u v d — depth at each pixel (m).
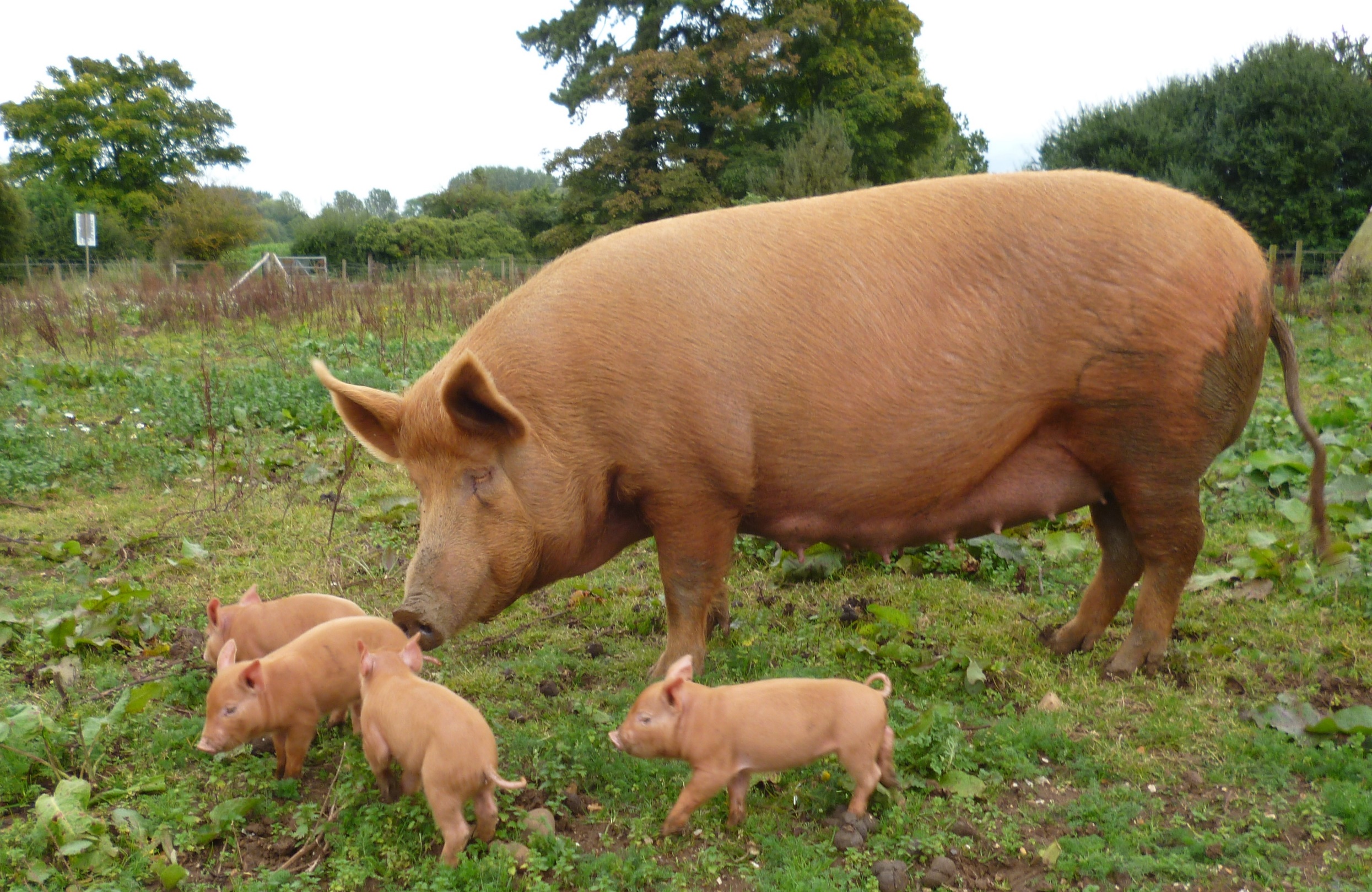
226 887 3.27
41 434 8.74
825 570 6.12
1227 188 28.42
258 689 3.61
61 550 6.35
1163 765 3.89
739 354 4.11
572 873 3.23
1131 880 3.20
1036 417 4.36
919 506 4.43
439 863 3.22
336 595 5.77
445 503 4.09
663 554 4.40
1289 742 4.00
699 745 3.34
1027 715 4.25
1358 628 5.05
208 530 6.87
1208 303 4.21
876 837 3.39
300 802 3.76
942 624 5.42
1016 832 3.45
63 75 56.06
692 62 38.47
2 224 34.66
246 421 9.43
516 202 63.38
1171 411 4.27
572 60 43.25
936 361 4.18
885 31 43.25
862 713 3.39
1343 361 12.77
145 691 4.09
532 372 4.12
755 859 3.35
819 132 32.91
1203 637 5.09
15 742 3.79
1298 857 3.32
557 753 3.96
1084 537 6.72
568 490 4.14
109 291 21.02
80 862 3.32
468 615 4.06
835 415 4.16
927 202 4.38
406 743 3.32
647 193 37.97
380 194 98.81
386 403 4.25
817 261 4.21
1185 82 30.25
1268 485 7.23
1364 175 27.73
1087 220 4.26
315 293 19.33
